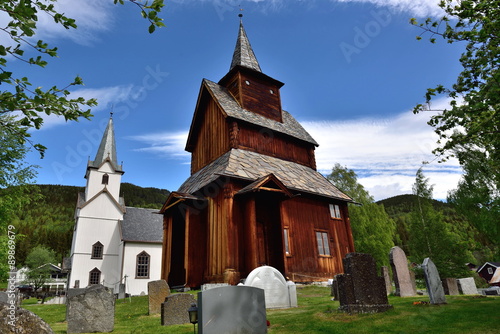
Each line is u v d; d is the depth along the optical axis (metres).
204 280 18.02
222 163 19.73
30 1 3.46
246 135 22.08
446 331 6.31
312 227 20.56
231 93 25.62
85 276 41.78
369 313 8.30
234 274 15.77
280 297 11.45
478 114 8.15
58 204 160.75
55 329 9.88
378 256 39.69
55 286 62.72
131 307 14.70
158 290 12.51
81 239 43.19
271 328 7.71
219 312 7.02
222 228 17.06
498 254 25.78
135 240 42.62
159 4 3.80
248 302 7.38
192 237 19.19
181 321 9.59
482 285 30.03
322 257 20.12
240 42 30.02
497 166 10.66
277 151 23.55
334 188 23.84
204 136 25.00
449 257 31.95
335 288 12.80
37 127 4.02
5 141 18.09
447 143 9.02
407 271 14.32
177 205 20.14
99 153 52.00
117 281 41.16
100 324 9.09
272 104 26.25
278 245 17.95
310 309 10.25
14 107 3.65
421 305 9.47
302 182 21.41
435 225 33.84
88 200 45.41
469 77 8.41
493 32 7.75
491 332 6.02
